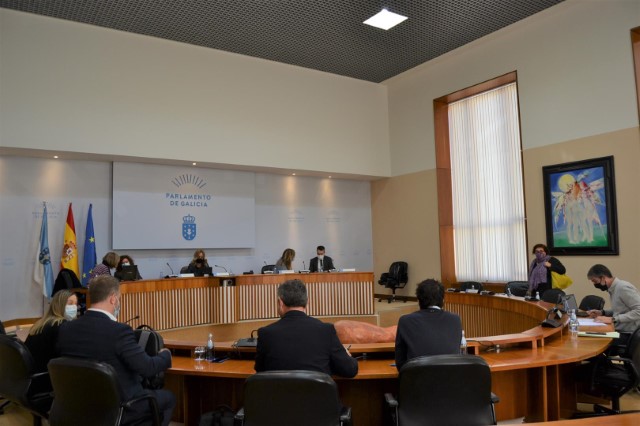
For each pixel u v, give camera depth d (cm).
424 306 303
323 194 1124
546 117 812
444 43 911
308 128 1024
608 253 714
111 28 814
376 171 1119
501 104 934
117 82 817
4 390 329
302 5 748
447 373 249
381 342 353
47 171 810
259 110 963
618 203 709
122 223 855
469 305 701
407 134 1098
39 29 756
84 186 841
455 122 1028
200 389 354
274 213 1053
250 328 809
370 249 1180
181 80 880
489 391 254
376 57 974
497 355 341
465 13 788
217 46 902
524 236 886
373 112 1127
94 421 254
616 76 718
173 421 362
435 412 252
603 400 432
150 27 813
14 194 781
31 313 781
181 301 748
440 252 1016
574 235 760
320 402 228
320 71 1051
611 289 475
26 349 321
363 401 331
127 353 263
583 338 409
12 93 730
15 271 773
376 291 1169
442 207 1023
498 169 936
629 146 700
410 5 755
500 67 889
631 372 364
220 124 916
